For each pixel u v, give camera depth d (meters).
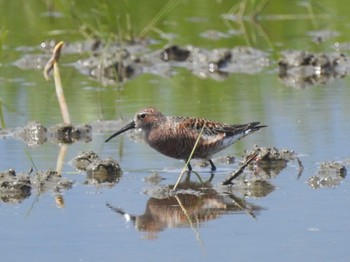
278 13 27.33
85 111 18.33
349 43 23.88
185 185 13.78
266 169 14.48
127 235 11.60
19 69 22.66
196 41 24.75
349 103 18.28
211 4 28.42
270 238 11.38
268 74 21.73
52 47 24.23
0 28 25.16
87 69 22.50
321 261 10.61
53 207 12.77
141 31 25.08
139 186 13.76
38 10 27.89
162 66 22.83
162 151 15.09
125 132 17.09
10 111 18.52
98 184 13.88
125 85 20.80
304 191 13.26
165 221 12.15
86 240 11.45
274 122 17.02
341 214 12.18
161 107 18.30
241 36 25.17
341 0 27.84
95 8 26.73
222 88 20.14
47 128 17.03
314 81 20.88
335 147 15.39
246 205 12.71
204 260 10.71
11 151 15.79
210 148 14.96
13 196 13.37
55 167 14.77
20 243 11.38
